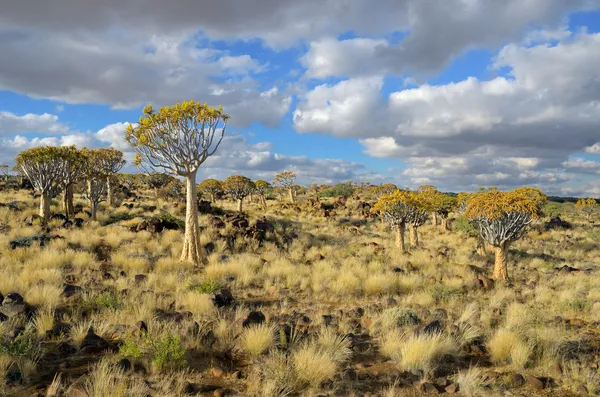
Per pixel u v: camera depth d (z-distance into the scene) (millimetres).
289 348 6113
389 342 6438
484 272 16188
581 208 45125
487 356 6359
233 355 5973
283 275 13477
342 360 5828
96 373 4727
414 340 6066
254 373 5238
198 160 15594
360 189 71125
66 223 21469
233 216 26688
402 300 10438
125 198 41219
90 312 7980
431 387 5070
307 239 24609
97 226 22297
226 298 9438
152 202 38625
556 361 5867
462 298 10688
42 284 9375
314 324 7617
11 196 32562
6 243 14758
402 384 5203
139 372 5160
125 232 20016
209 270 13039
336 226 35781
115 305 8297
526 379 5328
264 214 37281
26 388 4680
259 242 21688
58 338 6277
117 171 32969
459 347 6449
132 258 14344
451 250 23250
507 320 7984
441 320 7859
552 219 38688
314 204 47656
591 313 9117
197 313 8320
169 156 15234
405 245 25938
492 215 14008
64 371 5195
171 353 5434
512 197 14578
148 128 14906
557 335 6832
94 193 25172
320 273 13469
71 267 12867
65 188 24891
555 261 21547
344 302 10344
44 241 16031
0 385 4582
